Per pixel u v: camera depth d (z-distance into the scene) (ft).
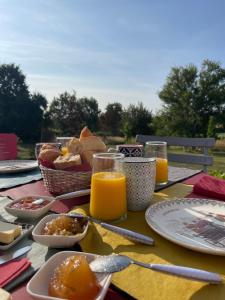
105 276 1.49
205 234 2.00
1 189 3.49
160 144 3.61
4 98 43.34
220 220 2.28
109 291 1.51
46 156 3.38
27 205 2.62
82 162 3.26
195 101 63.10
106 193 2.31
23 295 1.46
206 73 63.62
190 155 6.12
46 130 41.32
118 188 2.33
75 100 39.06
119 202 2.34
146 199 2.60
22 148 28.94
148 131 53.57
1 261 1.73
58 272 1.42
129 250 1.85
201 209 2.52
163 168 3.53
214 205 2.61
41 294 1.36
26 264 1.69
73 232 2.05
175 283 1.49
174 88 64.64
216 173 5.60
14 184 3.74
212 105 63.26
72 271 1.36
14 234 1.99
